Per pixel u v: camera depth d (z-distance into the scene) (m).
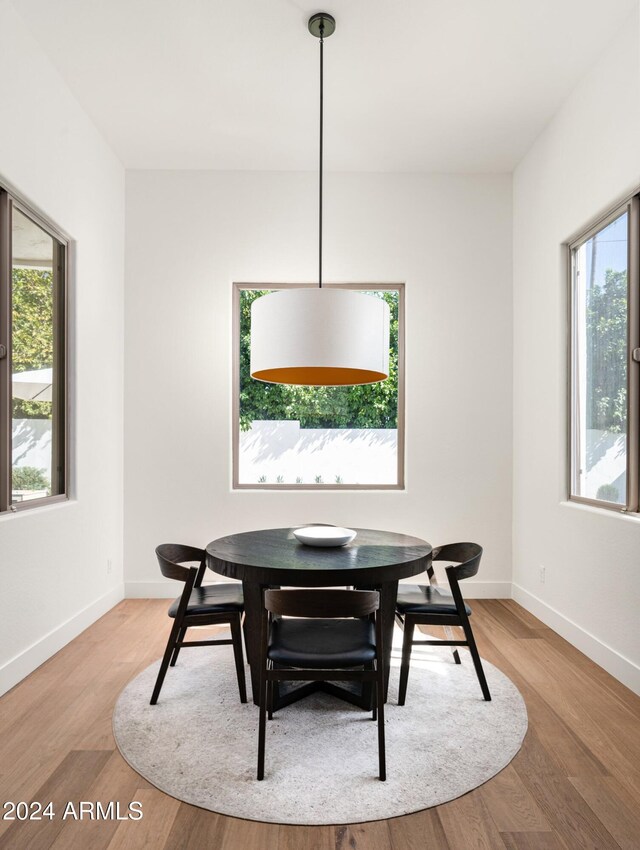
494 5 2.84
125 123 3.92
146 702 2.65
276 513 4.52
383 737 2.03
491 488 4.57
